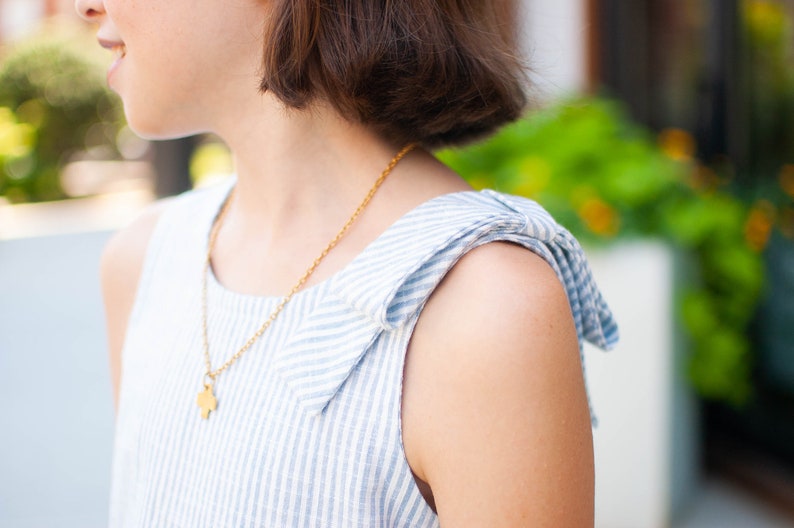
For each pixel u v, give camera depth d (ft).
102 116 26.84
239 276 2.34
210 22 2.20
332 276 2.11
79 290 13.70
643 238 5.56
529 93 2.46
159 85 2.26
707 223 5.69
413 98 2.12
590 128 6.13
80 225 19.35
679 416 6.01
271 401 2.07
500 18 2.43
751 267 6.18
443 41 2.11
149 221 2.71
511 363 1.89
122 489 2.42
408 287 1.98
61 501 6.87
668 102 7.86
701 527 5.98
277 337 2.13
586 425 1.95
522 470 1.87
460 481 1.90
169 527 2.17
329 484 1.99
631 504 5.58
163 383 2.31
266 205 2.34
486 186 5.82
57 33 28.02
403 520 1.98
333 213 2.22
